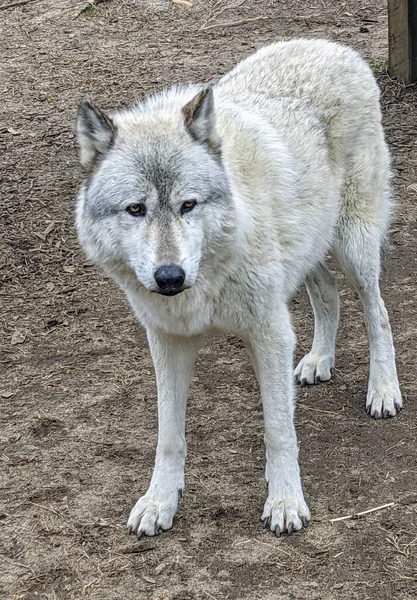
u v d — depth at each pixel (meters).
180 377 4.48
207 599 3.93
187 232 3.86
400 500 4.48
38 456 5.09
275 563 4.12
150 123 4.16
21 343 6.39
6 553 4.32
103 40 12.88
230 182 4.17
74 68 11.89
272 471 4.42
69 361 6.14
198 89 4.94
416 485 4.59
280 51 5.38
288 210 4.59
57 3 14.33
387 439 5.03
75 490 4.77
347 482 4.66
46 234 7.85
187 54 12.05
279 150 4.64
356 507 4.46
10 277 7.26
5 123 10.26
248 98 4.98
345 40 11.88
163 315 4.21
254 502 4.57
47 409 5.57
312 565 4.08
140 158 3.95
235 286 4.21
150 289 3.83
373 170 5.32
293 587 3.96
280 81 5.12
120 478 4.86
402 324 6.23
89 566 4.20
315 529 4.32
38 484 4.84
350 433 5.11
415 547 4.14
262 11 13.41
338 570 4.04
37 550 4.33
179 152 3.96
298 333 6.33
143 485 4.78
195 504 4.58
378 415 5.22
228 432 5.21
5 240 7.77
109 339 6.39
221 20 13.23
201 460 4.96
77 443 5.20
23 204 8.36
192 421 5.34
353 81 5.27
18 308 6.85
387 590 3.90
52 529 4.47
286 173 4.61
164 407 4.43
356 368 5.82
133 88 10.98
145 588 4.03
